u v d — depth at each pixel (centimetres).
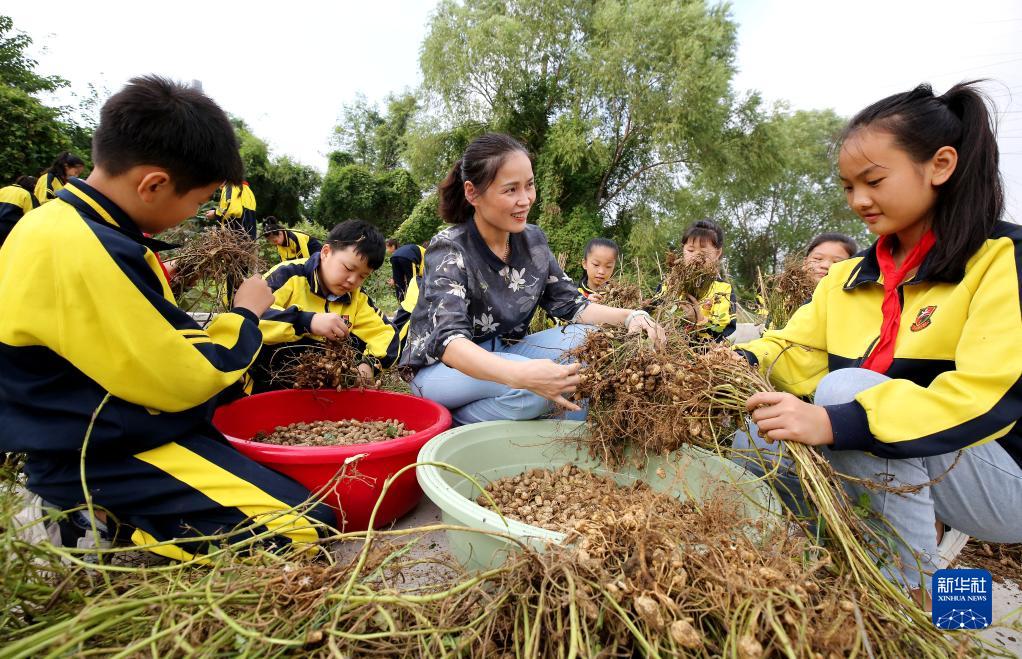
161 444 134
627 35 1168
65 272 120
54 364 126
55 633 82
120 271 123
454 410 213
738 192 1378
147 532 130
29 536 130
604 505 149
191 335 134
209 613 91
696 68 1153
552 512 154
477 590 98
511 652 89
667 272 252
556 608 88
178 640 80
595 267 350
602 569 93
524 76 1323
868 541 118
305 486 153
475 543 120
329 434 204
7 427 124
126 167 129
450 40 1320
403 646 92
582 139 1177
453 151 1429
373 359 253
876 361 140
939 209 128
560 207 1269
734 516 110
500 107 1344
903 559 125
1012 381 108
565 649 87
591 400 171
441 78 1335
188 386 132
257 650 85
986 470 122
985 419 109
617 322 201
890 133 122
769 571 90
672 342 163
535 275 215
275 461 152
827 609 88
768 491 129
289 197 1845
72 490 127
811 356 168
